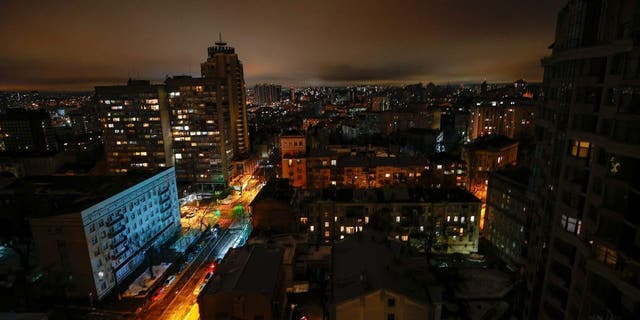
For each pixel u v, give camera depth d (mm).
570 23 30531
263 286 40469
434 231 75000
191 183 132250
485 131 190875
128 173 90500
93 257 61969
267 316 39062
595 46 26469
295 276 53906
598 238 24234
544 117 36750
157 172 88062
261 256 47781
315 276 53844
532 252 38594
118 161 130875
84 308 60750
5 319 28875
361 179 108938
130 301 63000
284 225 70250
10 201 86688
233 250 51312
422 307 34125
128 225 72812
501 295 48594
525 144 155000
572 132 29531
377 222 73188
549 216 33875
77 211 59906
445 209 74688
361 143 174750
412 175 107625
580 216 29141
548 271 32844
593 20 27969
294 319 46031
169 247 83438
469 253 75562
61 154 151250
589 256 25172
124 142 129000
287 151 141125
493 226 78438
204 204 121500
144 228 79000
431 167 110250
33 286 63062
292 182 113938
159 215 85750
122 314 59344
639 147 21344
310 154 116938
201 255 81312
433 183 110438
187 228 98812
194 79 127625
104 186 77250
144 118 126500
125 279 70000
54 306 61062
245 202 123500
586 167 28562
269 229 69375
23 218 85438
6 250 80312
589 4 28016
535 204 38750
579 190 28938
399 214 74875
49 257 61562
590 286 25656
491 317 44438
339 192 81062
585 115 28547
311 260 55719
